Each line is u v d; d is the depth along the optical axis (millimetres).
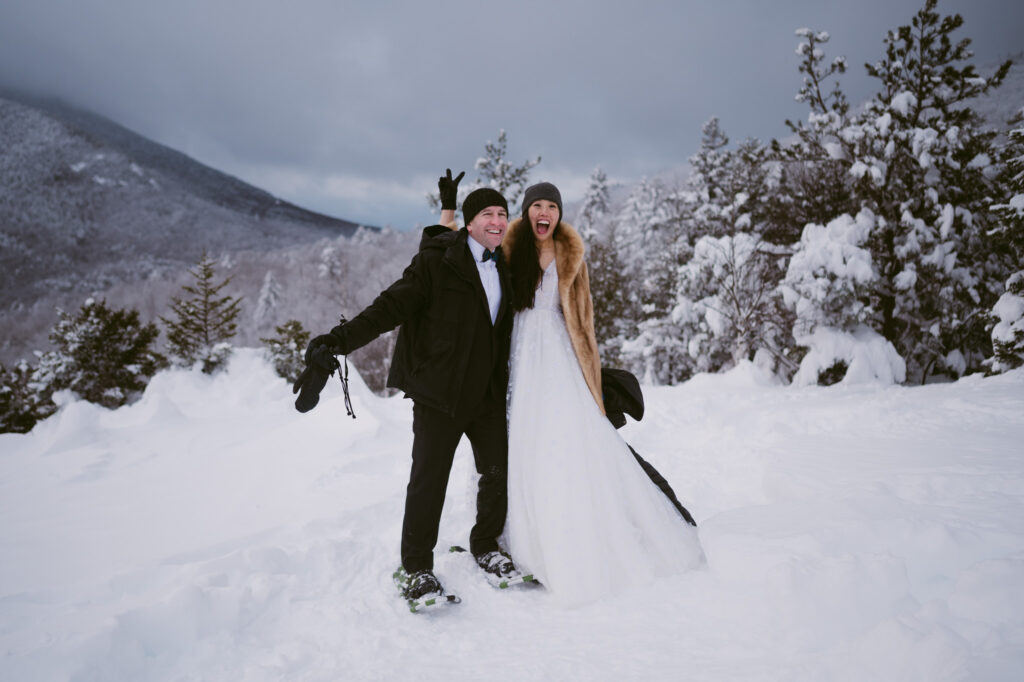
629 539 2340
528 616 2174
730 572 2111
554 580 2264
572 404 2482
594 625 2033
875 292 13750
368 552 2781
